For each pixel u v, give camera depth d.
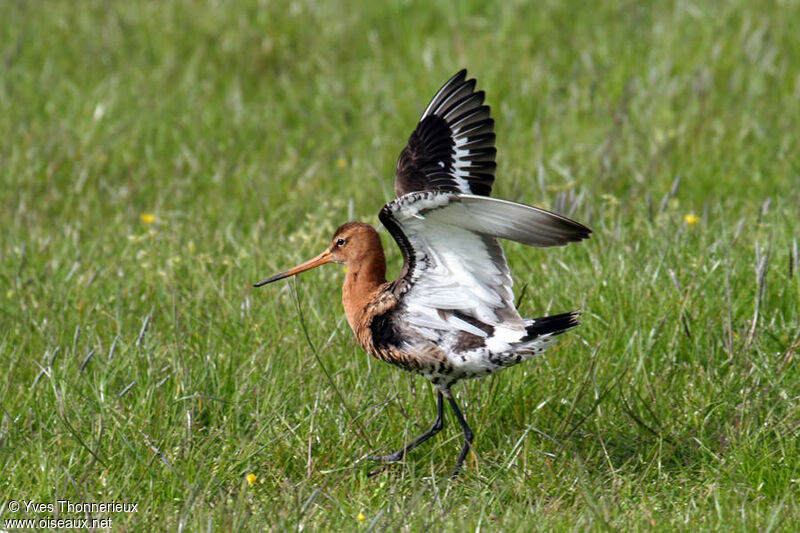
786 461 8.94
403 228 8.80
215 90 18.05
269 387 9.91
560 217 8.32
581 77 17.42
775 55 17.20
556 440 9.30
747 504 8.51
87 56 19.14
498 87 17.30
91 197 14.77
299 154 16.03
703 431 9.44
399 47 19.11
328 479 9.02
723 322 10.62
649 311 10.91
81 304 11.58
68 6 21.05
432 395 10.21
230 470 9.12
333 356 10.55
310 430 9.31
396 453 9.43
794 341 10.34
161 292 11.88
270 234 13.15
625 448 9.55
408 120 16.64
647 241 12.11
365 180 14.95
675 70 17.33
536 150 15.30
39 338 11.15
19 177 15.29
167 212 14.17
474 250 8.98
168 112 17.14
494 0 20.25
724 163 14.55
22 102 17.56
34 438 9.32
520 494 8.87
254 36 19.17
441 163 10.20
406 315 9.48
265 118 17.02
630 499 8.77
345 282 10.08
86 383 9.98
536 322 9.09
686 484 9.03
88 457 9.14
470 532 8.12
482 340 9.24
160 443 9.27
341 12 20.12
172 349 10.52
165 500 8.84
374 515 8.52
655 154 14.79
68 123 16.86
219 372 10.29
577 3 19.84
